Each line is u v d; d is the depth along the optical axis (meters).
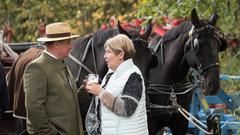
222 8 14.17
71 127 8.16
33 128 7.98
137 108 7.76
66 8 22.61
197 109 11.27
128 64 7.87
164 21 14.45
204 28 9.77
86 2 22.38
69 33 8.29
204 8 13.91
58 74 8.19
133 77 7.78
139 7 15.97
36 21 21.72
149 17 13.46
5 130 10.17
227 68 15.67
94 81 7.78
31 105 7.94
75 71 9.80
